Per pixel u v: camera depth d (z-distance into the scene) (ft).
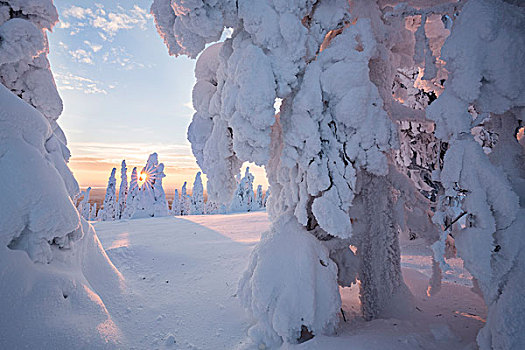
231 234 32.04
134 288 15.19
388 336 9.12
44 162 9.83
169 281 16.88
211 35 10.86
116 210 78.43
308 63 11.33
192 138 14.14
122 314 12.19
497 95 7.52
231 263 19.92
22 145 9.30
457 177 7.94
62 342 8.14
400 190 12.14
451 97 8.15
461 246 7.84
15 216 8.46
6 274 7.87
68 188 12.56
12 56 12.41
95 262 13.85
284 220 11.73
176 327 11.84
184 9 9.91
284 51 10.34
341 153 10.74
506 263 7.02
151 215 63.10
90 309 9.91
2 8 12.91
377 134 10.42
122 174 80.84
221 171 12.55
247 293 11.05
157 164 65.36
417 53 9.57
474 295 14.49
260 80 9.93
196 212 87.45
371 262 11.89
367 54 10.32
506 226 7.18
